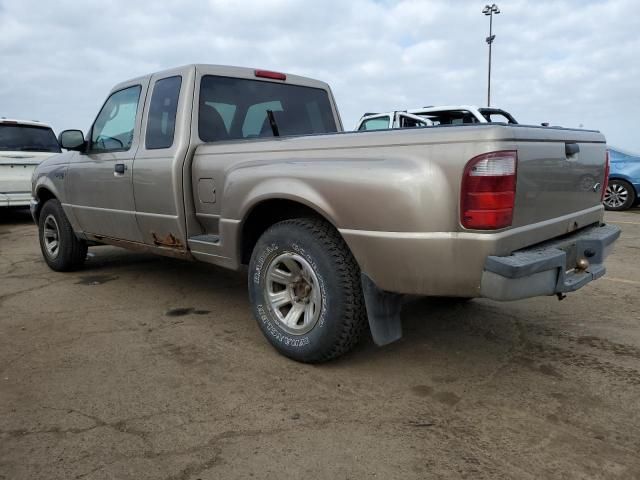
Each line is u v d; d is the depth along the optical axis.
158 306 4.50
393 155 2.75
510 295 2.56
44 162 5.92
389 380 3.08
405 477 2.20
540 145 2.81
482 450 2.38
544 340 3.69
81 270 5.82
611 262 6.21
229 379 3.09
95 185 4.81
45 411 2.73
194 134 3.96
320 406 2.78
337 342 3.06
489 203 2.51
